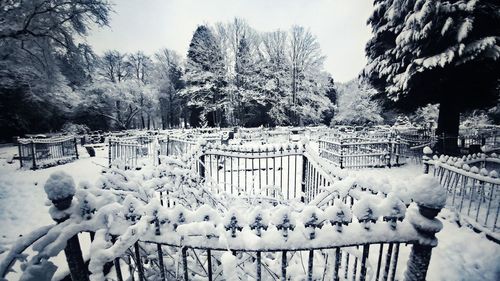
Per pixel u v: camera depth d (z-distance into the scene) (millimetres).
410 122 36312
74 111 28812
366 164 10227
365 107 35906
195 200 3102
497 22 9844
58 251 1405
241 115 36094
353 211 1576
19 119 21672
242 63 36094
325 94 42219
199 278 2258
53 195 1480
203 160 5613
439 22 9805
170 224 1616
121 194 2012
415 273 1650
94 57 18812
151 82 43188
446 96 12414
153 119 47594
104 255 1463
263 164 10625
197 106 36000
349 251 2154
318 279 2334
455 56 9836
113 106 33969
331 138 11320
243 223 1522
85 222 1549
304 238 1528
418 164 10617
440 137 12062
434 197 1505
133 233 1559
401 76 11797
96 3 15211
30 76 19281
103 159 13289
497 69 10414
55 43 15844
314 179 4469
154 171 2684
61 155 12734
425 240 1567
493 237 3857
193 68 35125
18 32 13812
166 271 2318
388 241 1575
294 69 36688
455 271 3285
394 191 1753
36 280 1335
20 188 7641
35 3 13438
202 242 1553
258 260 1574
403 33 11133
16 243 1399
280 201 3389
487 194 6012
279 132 23375
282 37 37094
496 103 13312
